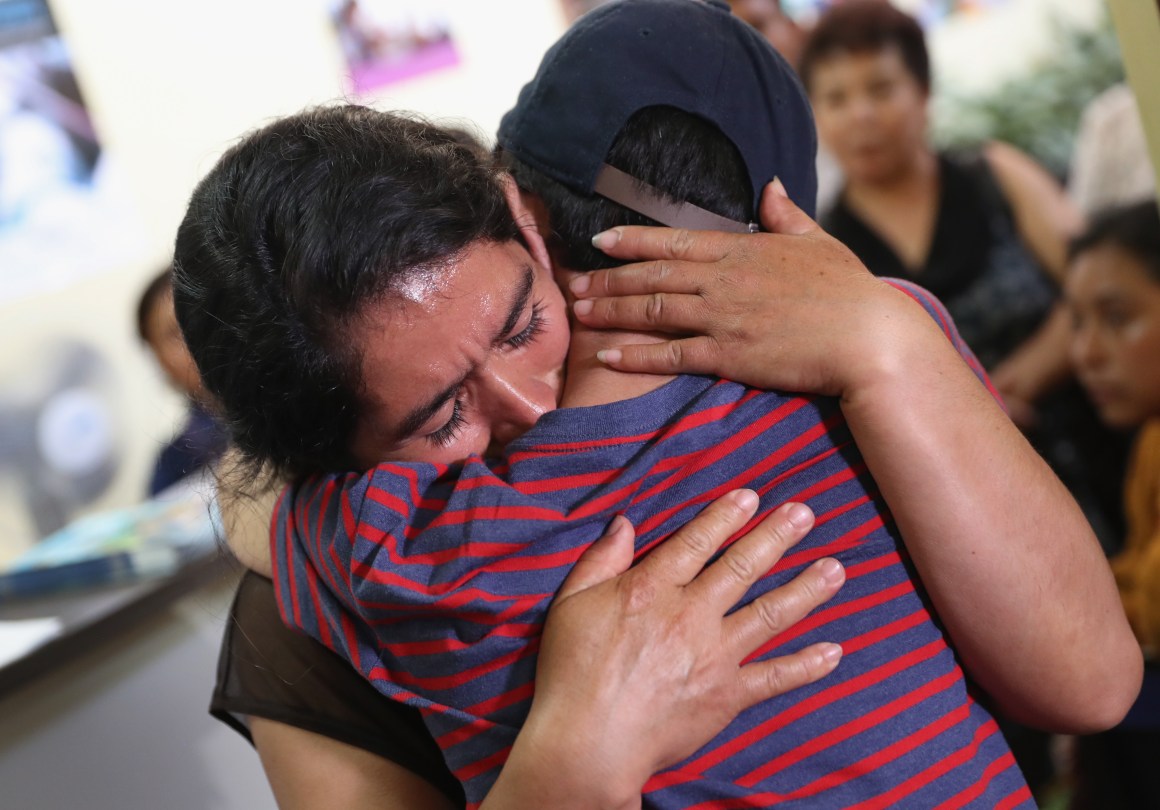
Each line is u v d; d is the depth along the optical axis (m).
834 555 0.73
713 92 0.78
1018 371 2.35
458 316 0.71
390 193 0.69
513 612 0.70
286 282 0.71
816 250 0.75
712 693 0.67
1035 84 2.32
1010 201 2.34
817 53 2.35
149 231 3.19
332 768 0.85
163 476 2.30
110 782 1.28
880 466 0.71
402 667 0.75
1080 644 0.73
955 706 0.73
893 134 2.33
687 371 0.75
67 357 3.23
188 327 0.78
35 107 3.09
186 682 1.44
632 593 0.68
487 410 0.77
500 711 0.71
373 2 2.96
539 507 0.71
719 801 0.68
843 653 0.71
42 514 3.27
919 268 2.38
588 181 0.78
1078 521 0.74
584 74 0.78
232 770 1.46
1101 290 2.26
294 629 0.85
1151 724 1.82
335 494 0.81
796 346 0.71
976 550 0.70
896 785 0.69
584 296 0.80
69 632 1.24
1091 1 2.27
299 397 0.74
